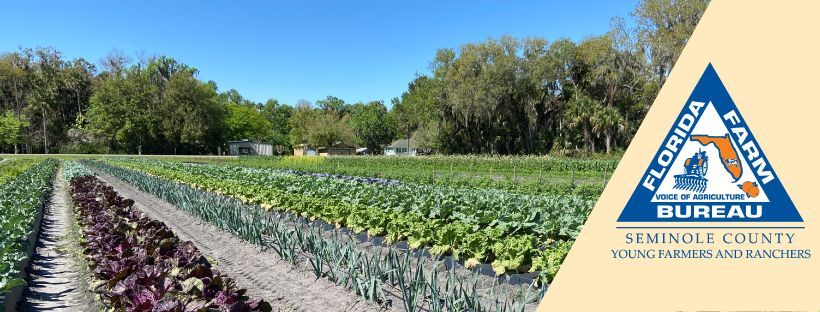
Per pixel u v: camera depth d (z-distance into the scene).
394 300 5.04
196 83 65.81
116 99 63.09
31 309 5.35
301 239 6.70
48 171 23.23
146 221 7.79
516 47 45.44
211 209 9.44
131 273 4.96
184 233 9.23
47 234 9.45
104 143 65.19
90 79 72.88
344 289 5.39
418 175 22.83
